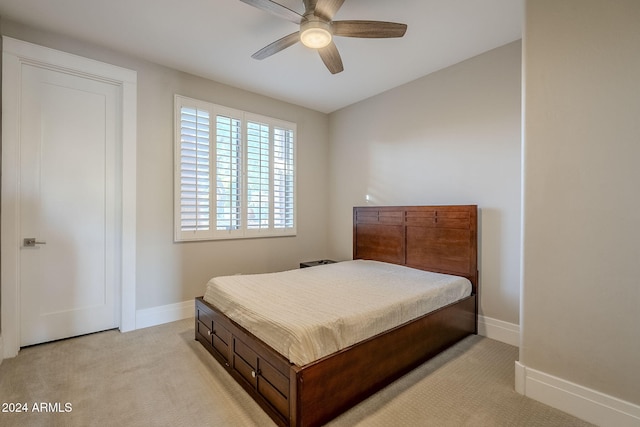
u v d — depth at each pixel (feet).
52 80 8.13
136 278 9.35
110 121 9.05
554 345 5.64
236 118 11.49
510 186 8.51
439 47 8.70
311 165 14.12
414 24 7.58
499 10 7.03
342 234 14.06
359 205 13.23
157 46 8.67
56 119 8.20
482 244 9.08
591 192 5.22
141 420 5.22
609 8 5.01
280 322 5.46
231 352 6.62
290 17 6.12
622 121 4.91
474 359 7.47
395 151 11.66
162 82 9.80
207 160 10.75
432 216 10.03
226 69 10.06
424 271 9.93
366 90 11.89
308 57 9.27
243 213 11.73
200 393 6.00
